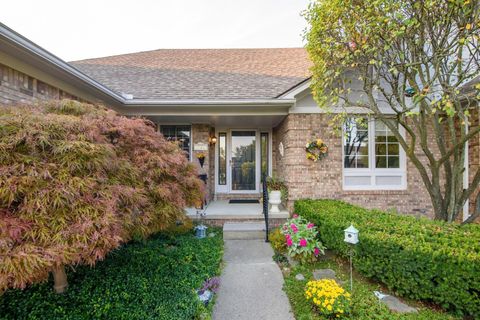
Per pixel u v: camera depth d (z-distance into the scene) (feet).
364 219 13.26
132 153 11.51
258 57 31.94
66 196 6.93
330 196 20.65
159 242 15.98
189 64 30.07
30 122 7.57
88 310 8.19
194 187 13.98
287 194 21.33
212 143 28.07
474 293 8.34
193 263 12.86
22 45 10.55
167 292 9.65
